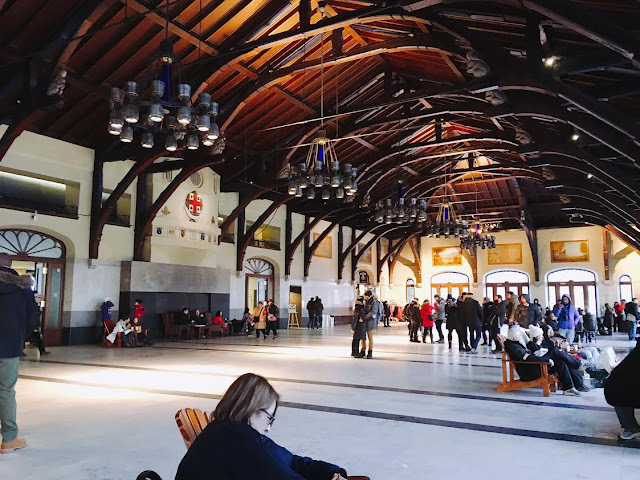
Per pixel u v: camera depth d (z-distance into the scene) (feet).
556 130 34.55
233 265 64.08
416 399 21.80
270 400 6.31
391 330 74.18
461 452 14.24
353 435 15.96
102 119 43.88
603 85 22.76
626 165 32.63
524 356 22.90
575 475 12.41
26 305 14.24
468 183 80.64
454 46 31.01
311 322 75.10
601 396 22.70
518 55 27.53
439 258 102.47
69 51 30.40
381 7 27.25
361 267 95.81
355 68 48.75
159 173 52.11
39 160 42.39
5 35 31.81
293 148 52.65
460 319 42.93
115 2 32.37
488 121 51.34
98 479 11.93
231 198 63.98
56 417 18.06
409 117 49.06
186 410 8.06
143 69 38.83
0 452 13.91
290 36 32.50
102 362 33.91
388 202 51.65
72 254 45.57
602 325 71.41
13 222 40.81
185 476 5.58
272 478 5.51
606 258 86.12
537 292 91.76
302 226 78.74
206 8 34.60
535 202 87.30
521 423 17.66
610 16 18.38
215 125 26.37
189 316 53.62
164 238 51.57
